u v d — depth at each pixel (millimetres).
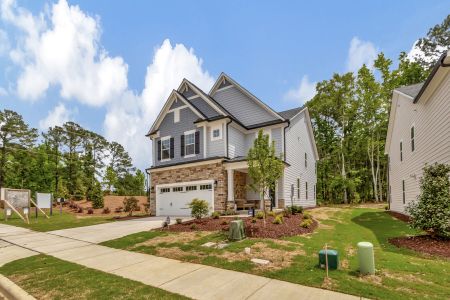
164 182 19562
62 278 5594
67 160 41094
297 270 5551
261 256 6668
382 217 15016
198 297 4441
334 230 10523
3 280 5633
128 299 4395
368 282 4793
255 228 9367
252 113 20609
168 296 4492
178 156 19875
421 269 5457
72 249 8625
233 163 16578
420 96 12094
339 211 18453
